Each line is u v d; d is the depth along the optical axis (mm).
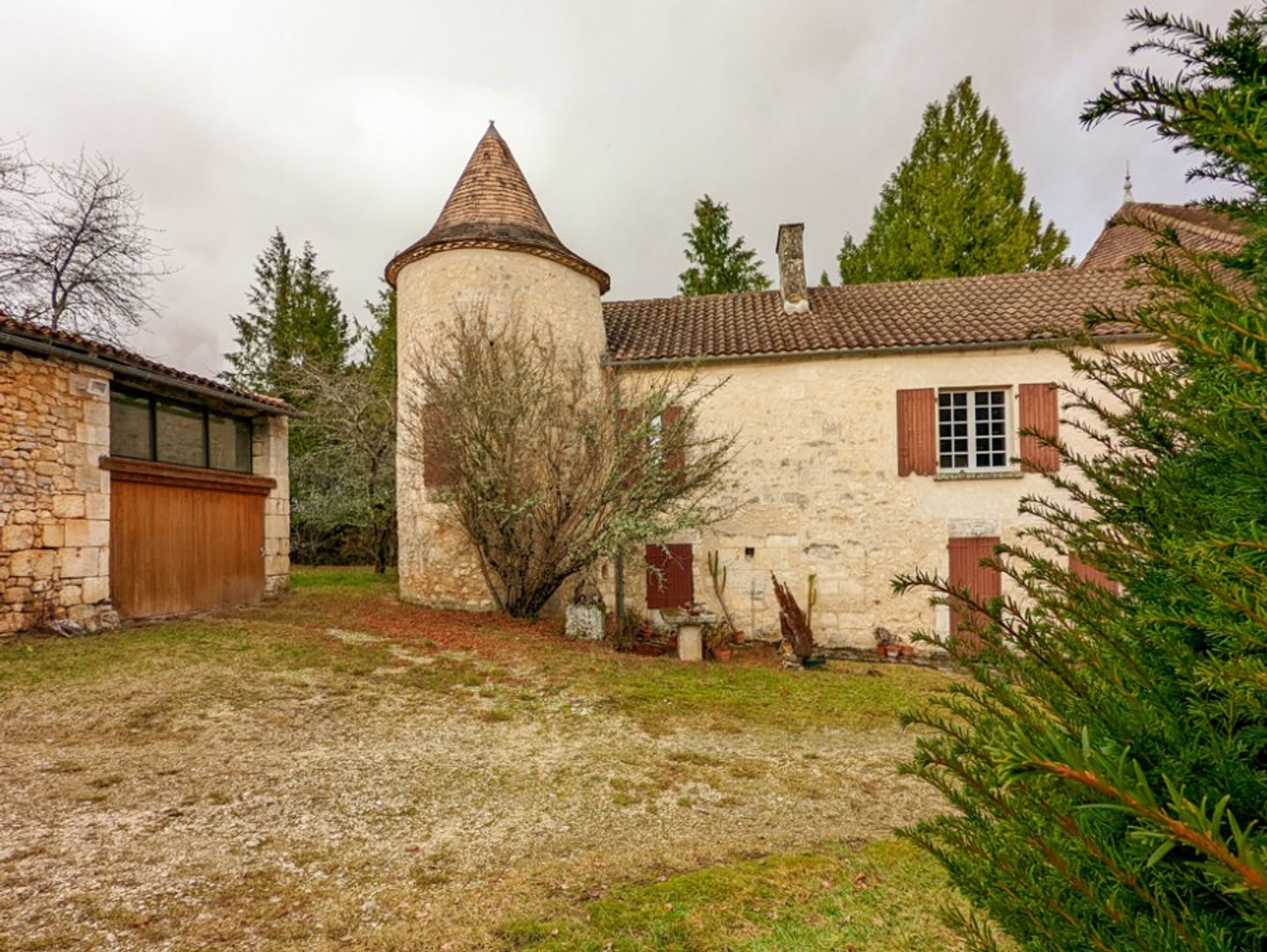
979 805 1415
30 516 7211
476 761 4762
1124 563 1411
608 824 3902
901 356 10055
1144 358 1601
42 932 2674
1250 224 1321
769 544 10234
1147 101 1028
